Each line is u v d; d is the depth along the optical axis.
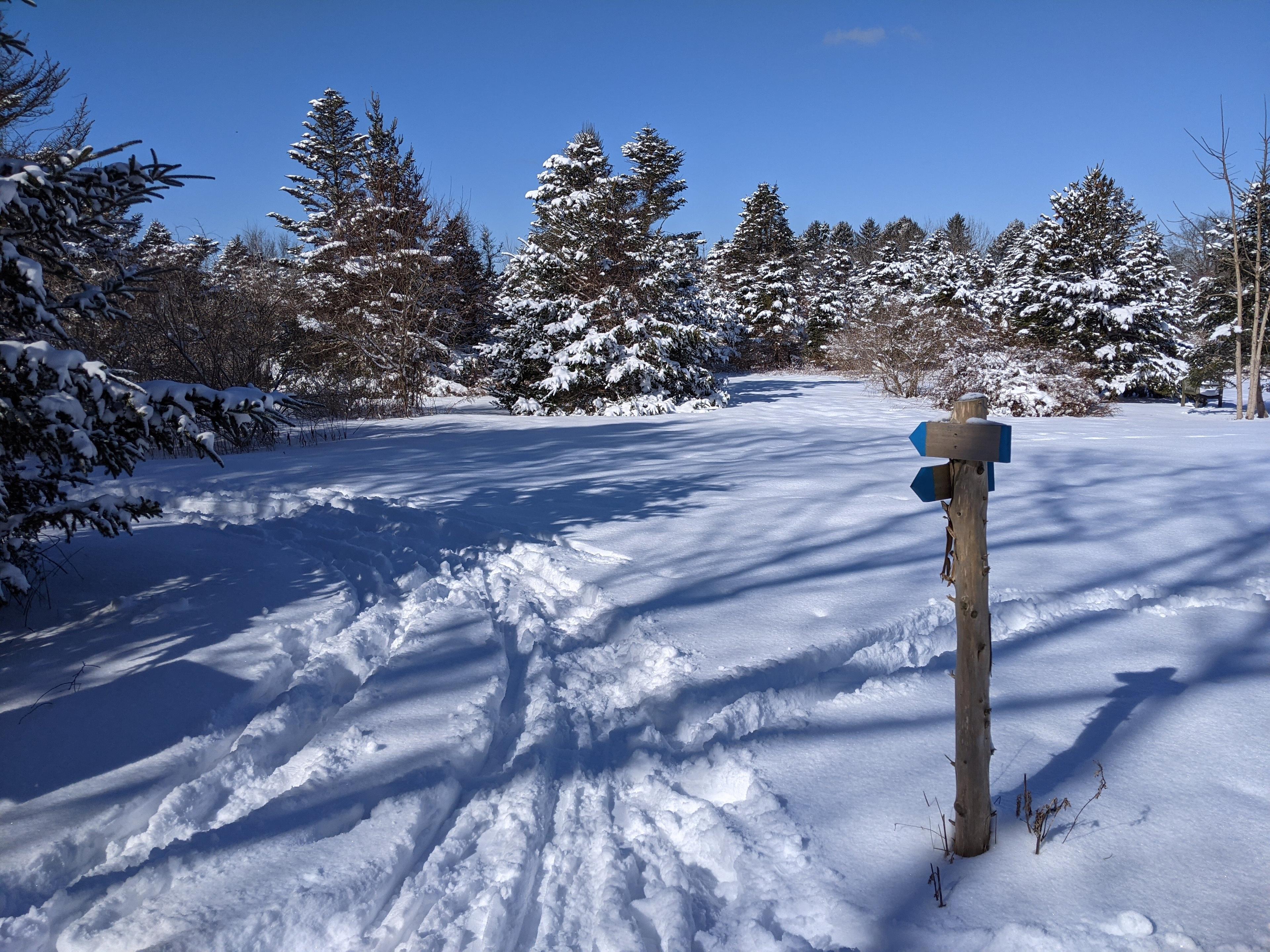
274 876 2.51
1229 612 4.76
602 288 21.62
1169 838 2.58
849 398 25.11
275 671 4.13
